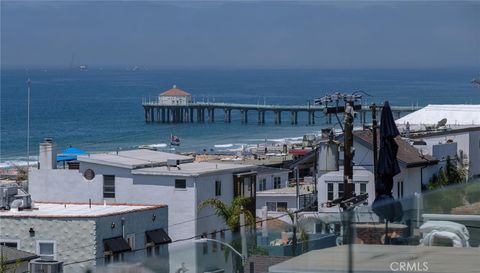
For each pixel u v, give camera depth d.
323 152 35.47
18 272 33.28
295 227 12.92
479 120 86.62
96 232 39.22
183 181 53.16
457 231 12.66
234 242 14.01
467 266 11.99
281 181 64.19
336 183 51.31
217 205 50.28
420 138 65.75
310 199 56.84
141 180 54.44
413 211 12.84
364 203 39.44
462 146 67.94
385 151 33.00
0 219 39.88
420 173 53.84
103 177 55.59
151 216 43.22
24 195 42.94
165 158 58.78
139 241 42.12
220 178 54.94
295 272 12.46
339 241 12.56
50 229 39.50
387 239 12.59
